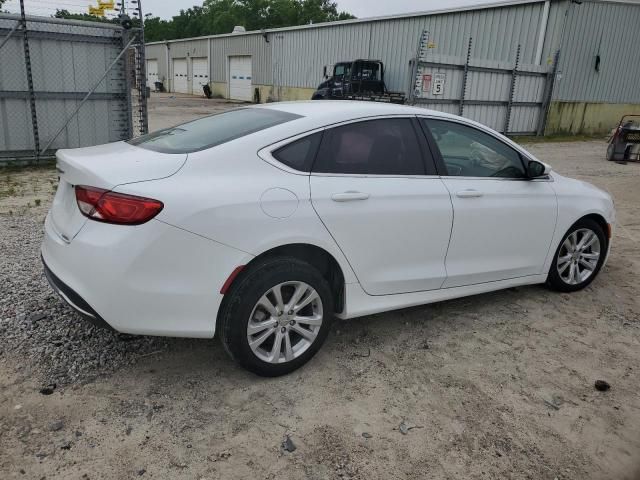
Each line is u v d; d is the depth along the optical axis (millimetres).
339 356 3609
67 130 10430
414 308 4438
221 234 2906
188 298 2896
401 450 2748
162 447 2668
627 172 12070
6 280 4410
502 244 4211
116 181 2803
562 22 18828
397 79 23453
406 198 3596
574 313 4496
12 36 9500
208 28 76625
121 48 10562
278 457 2650
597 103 21344
